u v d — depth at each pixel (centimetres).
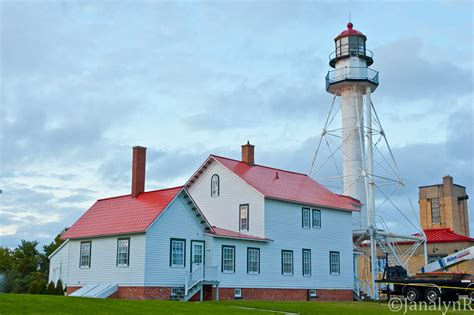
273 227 4612
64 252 4512
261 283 4459
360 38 5584
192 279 4000
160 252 3909
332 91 5712
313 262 4891
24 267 6844
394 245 5850
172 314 2558
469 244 6394
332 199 5222
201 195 5081
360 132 5484
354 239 5544
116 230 4041
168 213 4003
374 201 5325
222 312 2770
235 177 4819
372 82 5516
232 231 4559
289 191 4931
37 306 2462
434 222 7381
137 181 4381
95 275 4175
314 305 3591
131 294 3859
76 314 2373
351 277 5191
